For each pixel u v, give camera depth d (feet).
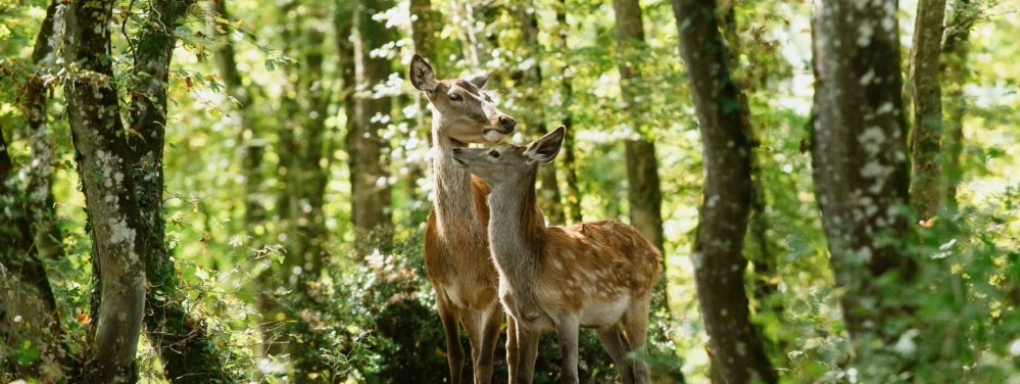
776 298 31.17
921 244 30.22
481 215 44.21
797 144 37.91
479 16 70.95
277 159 109.91
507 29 70.54
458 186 43.57
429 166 70.85
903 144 29.48
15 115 50.26
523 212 40.57
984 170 37.09
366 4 81.61
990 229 30.58
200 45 42.37
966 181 36.55
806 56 45.60
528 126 70.54
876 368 26.86
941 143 40.40
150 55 42.98
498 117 43.57
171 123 54.85
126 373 39.01
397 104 89.25
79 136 37.63
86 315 43.75
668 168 82.69
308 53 99.60
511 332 44.60
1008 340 26.50
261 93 105.60
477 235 43.75
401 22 71.51
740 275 31.94
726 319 31.99
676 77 66.69
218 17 43.83
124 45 53.06
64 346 38.58
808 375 27.50
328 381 51.75
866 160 29.40
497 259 41.04
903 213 28.17
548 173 72.18
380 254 55.72
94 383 38.55
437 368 53.72
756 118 39.93
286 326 53.72
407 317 53.72
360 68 83.20
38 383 35.63
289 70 101.19
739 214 31.76
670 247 88.28
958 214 29.73
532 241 40.78
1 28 54.49
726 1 34.22
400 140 75.97
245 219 98.99
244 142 100.27
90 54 37.35
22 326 37.52
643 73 68.54
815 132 30.27
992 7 48.57
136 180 43.11
